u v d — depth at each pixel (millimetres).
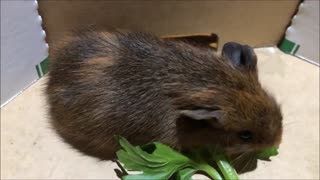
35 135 341
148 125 296
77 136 323
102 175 327
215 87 279
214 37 366
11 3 309
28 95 360
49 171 328
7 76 342
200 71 285
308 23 360
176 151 309
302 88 368
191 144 311
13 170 328
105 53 298
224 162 316
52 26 347
